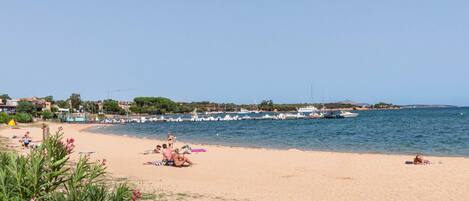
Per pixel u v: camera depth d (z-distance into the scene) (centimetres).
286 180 1978
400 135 6075
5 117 10331
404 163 2583
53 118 15162
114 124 13275
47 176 755
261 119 16050
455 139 5112
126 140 5153
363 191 1691
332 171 2277
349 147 4209
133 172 2192
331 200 1513
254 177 2070
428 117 14088
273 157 2973
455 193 1633
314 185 1834
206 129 9462
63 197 753
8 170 763
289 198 1538
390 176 2080
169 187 1708
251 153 3275
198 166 2472
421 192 1662
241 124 12081
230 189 1698
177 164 2456
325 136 6184
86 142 4731
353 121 12262
